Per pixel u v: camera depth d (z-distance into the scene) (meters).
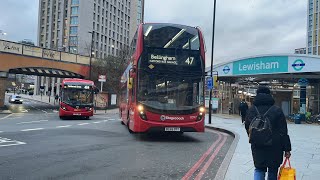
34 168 7.84
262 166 5.17
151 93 13.48
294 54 26.80
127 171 7.87
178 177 7.43
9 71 46.50
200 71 13.86
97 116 34.81
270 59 28.61
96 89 29.00
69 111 27.12
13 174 7.20
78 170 7.78
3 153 9.73
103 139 13.83
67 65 50.16
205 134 17.91
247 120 5.39
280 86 39.41
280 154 5.14
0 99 41.91
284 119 5.18
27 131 15.91
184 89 13.63
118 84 57.28
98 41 129.12
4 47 41.62
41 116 31.34
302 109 30.14
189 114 13.52
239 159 9.44
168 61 13.68
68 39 122.69
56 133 15.42
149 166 8.55
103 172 7.67
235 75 31.84
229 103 41.75
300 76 30.00
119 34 143.50
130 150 11.09
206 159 9.87
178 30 14.02
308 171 7.88
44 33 130.25
